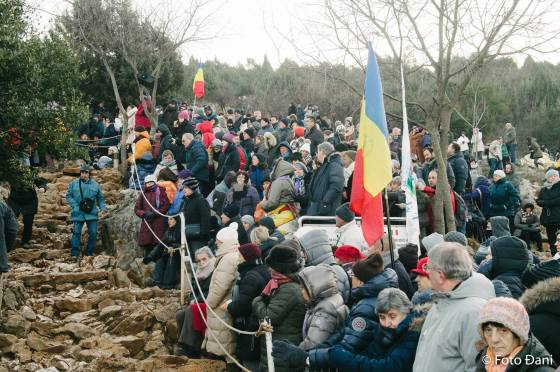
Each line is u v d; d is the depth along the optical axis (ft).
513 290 20.20
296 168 42.16
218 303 28.37
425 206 37.76
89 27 70.44
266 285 25.46
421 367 15.76
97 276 39.83
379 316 17.93
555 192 47.55
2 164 40.98
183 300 33.91
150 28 72.13
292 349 19.79
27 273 39.93
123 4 71.31
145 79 68.85
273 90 124.57
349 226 29.60
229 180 43.14
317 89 100.89
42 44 42.06
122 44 70.08
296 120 71.97
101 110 88.84
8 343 31.35
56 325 33.40
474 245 47.78
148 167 52.75
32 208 44.98
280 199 37.37
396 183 37.42
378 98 23.56
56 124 41.83
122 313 34.09
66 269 41.29
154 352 31.53
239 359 27.55
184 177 39.63
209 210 36.50
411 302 19.45
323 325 21.12
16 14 41.14
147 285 39.27
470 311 15.42
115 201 56.44
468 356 15.10
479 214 50.16
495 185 50.55
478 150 87.66
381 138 23.24
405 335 17.60
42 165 65.57
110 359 29.71
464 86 36.17
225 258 28.71
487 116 112.68
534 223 52.31
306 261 27.96
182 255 34.30
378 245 25.38
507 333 13.70
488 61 35.96
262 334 24.20
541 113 135.03
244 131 56.34
